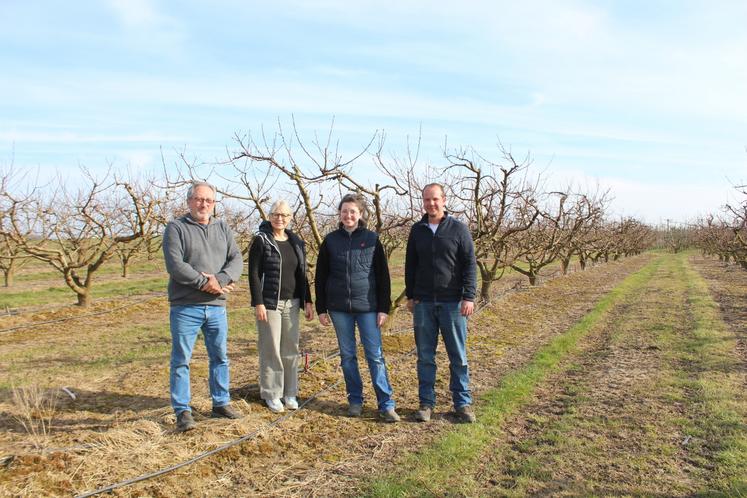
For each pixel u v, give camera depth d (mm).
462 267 4480
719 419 4434
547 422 4578
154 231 13062
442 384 5637
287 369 4633
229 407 4336
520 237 13219
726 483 3330
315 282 4594
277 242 4457
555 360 6738
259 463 3641
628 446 3992
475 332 8711
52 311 10828
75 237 12047
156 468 3408
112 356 6891
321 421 4395
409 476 3445
